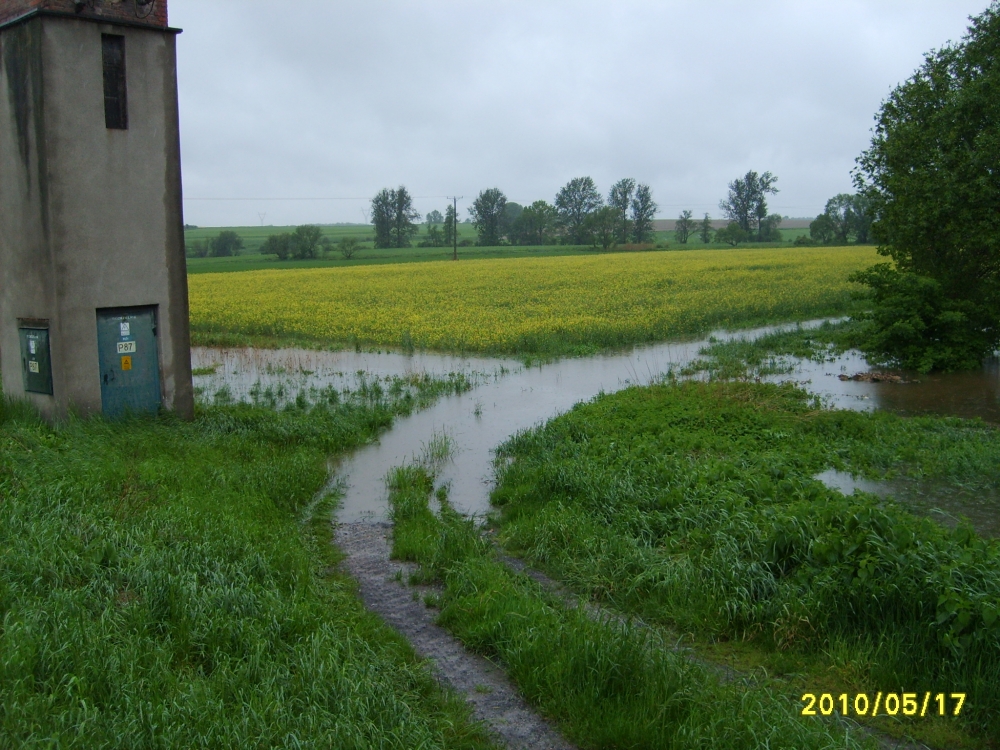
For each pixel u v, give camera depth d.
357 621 7.50
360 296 41.44
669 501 9.91
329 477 12.63
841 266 58.34
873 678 6.44
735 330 30.45
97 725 5.08
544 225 134.38
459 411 17.66
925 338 22.55
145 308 14.30
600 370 22.58
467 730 5.82
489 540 9.82
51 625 6.14
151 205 14.15
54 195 12.88
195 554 7.87
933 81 22.17
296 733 5.23
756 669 6.71
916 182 21.23
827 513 8.12
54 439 12.12
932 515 10.19
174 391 14.77
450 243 133.25
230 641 6.45
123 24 13.41
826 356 24.19
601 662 6.27
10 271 13.91
